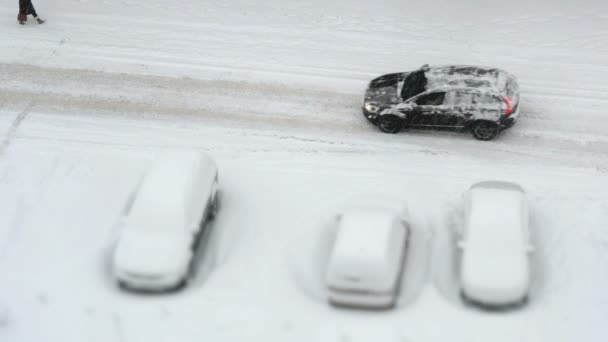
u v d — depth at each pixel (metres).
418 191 17.27
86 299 15.01
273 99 20.34
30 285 15.37
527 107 19.56
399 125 18.92
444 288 14.97
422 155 18.33
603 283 14.83
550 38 22.12
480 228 15.03
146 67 21.61
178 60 21.84
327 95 20.36
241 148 18.81
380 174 17.83
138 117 19.94
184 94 20.64
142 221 15.61
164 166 16.59
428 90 18.45
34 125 19.72
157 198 15.84
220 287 15.16
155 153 18.67
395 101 18.78
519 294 14.14
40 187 17.86
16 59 22.03
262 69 21.38
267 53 21.98
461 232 16.00
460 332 13.85
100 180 17.98
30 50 22.39
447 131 19.09
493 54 21.45
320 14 23.62
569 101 19.70
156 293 15.11
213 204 16.89
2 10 24.55
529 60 21.17
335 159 18.34
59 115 20.05
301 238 16.30
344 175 17.84
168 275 14.90
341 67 21.30
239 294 14.98
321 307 14.67
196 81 21.05
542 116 19.28
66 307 14.85
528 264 14.70
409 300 14.75
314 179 17.78
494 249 14.70
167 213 15.62
